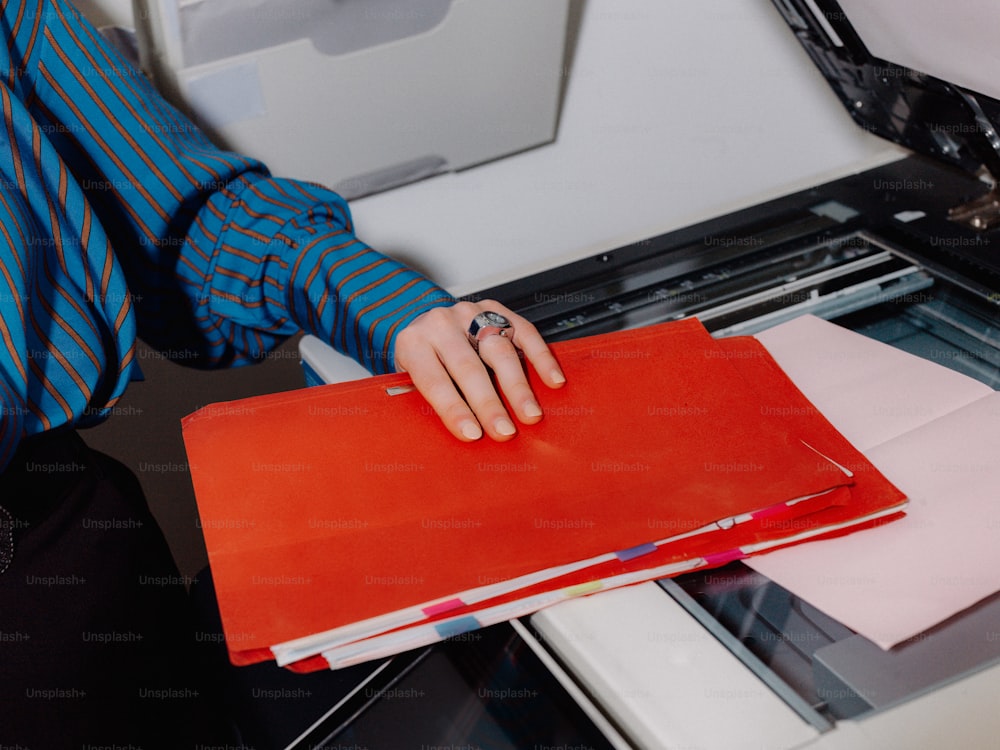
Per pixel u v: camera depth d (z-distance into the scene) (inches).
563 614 18.8
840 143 46.9
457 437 21.9
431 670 20.2
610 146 43.6
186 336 33.3
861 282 29.4
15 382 22.9
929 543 20.0
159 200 29.9
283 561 18.8
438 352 24.1
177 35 31.0
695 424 22.3
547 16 36.3
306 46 32.9
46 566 24.3
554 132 41.8
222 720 28.4
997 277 27.8
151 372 43.4
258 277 30.4
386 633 18.0
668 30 41.3
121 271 26.3
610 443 21.7
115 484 27.5
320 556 18.9
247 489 20.4
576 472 20.9
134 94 29.2
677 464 21.1
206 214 30.7
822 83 44.9
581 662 18.2
